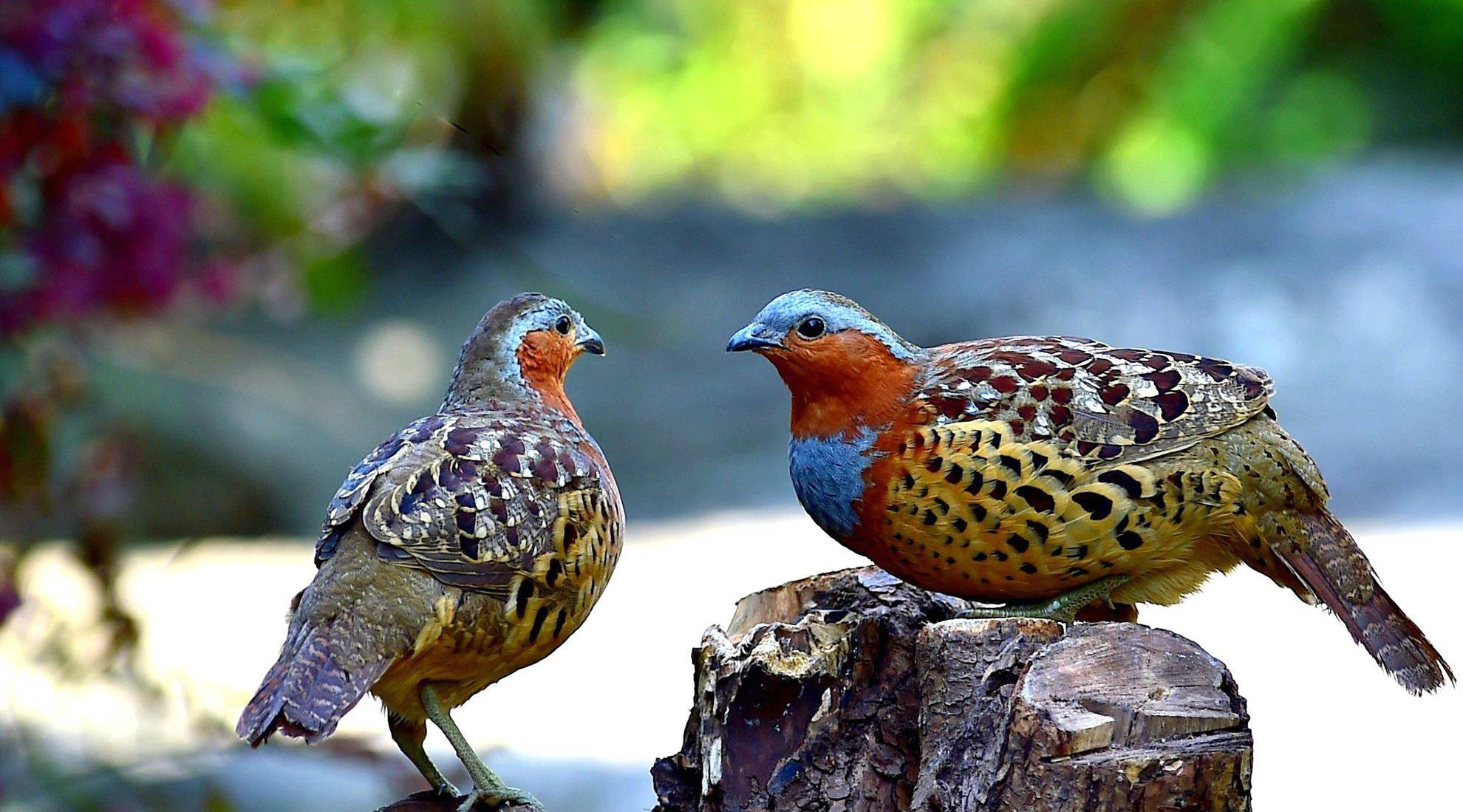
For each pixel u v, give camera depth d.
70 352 10.39
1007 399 7.52
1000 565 7.55
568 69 36.81
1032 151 41.78
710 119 42.84
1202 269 31.09
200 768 11.12
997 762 6.27
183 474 20.67
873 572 8.29
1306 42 42.88
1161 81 41.12
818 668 6.80
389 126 9.66
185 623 16.64
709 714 6.90
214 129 10.62
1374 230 32.72
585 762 13.85
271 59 9.38
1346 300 28.92
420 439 7.35
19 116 8.66
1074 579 7.62
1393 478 21.69
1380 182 37.19
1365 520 20.16
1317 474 7.71
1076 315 29.39
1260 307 28.88
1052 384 7.54
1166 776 6.03
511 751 12.75
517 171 30.69
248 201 11.18
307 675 6.59
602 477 7.63
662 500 22.83
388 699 7.30
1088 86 41.41
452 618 6.96
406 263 28.48
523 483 7.23
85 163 9.01
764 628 6.99
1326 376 26.34
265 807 11.79
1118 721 6.17
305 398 22.95
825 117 43.03
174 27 8.99
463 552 6.97
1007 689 6.46
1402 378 25.88
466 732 13.70
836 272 32.31
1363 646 7.63
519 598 7.13
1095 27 41.06
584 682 16.02
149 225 9.20
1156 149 40.44
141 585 17.73
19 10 8.33
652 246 32.94
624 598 18.42
